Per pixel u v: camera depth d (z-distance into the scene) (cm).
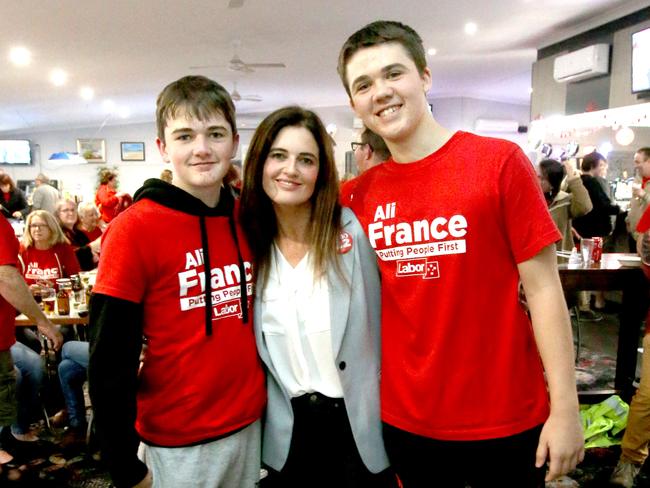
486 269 114
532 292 112
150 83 853
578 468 239
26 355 266
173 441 121
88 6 459
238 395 126
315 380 135
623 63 531
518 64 799
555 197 390
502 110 1136
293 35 602
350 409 130
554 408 108
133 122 1385
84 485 236
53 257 332
